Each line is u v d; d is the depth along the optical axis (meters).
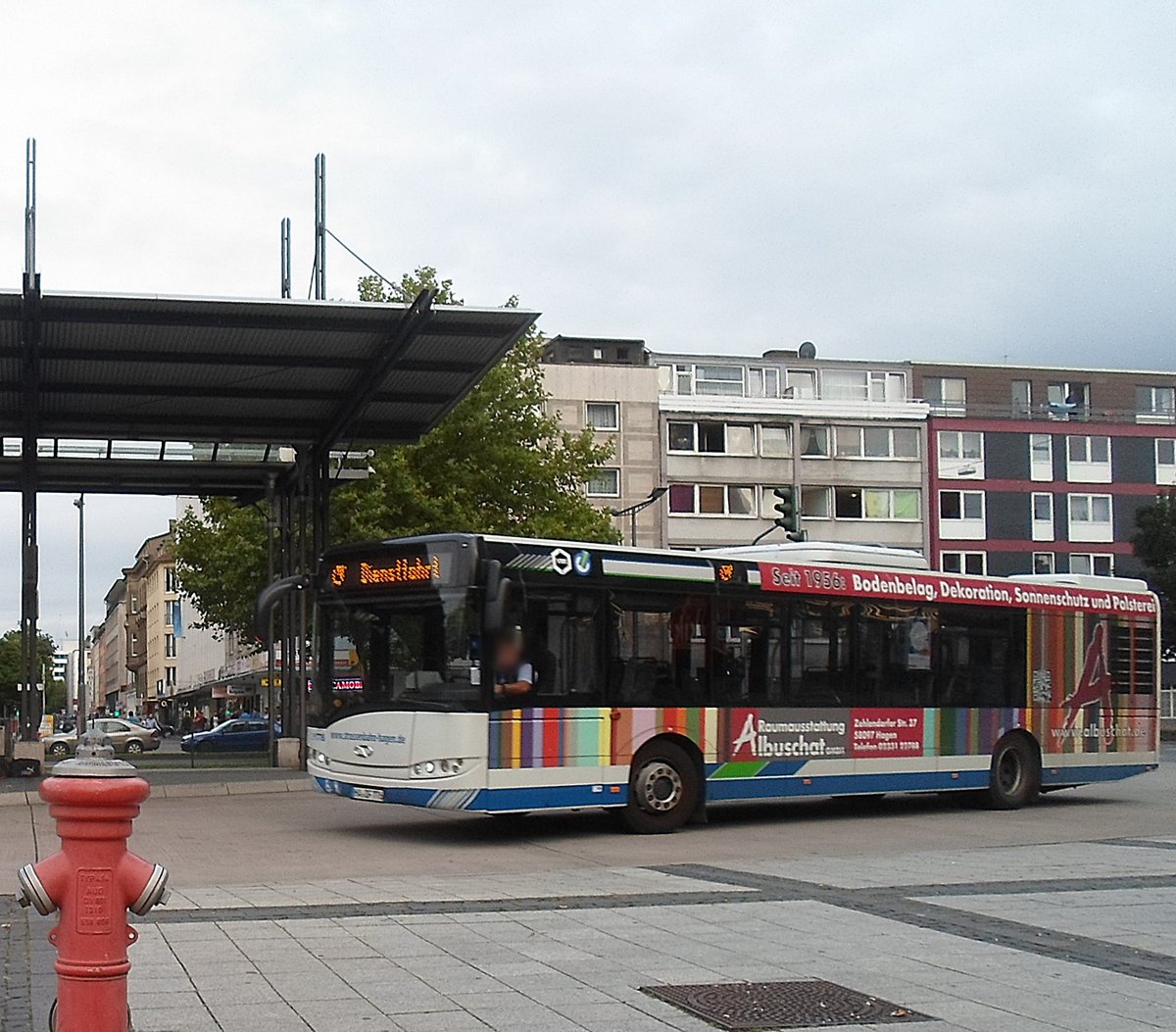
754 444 71.50
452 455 40.47
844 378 75.56
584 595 16.27
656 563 16.92
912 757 19.09
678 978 7.68
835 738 18.28
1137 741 22.16
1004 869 12.90
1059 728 21.09
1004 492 74.12
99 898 4.93
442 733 15.33
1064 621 21.33
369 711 15.91
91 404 23.56
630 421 70.00
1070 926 9.52
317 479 26.34
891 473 72.88
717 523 70.69
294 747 26.36
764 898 10.83
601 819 18.78
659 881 12.03
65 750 58.38
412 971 7.80
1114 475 75.56
